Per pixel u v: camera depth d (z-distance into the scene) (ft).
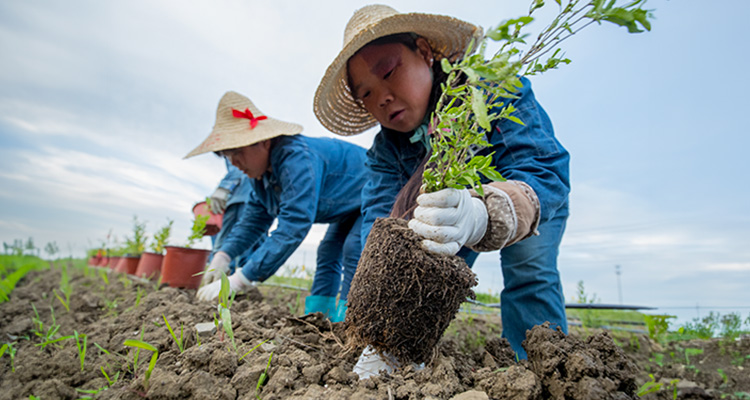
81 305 9.37
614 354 4.23
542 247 6.86
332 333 5.69
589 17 3.18
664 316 8.14
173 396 4.10
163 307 7.34
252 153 10.62
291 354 4.90
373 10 7.03
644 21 2.98
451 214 4.01
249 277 9.70
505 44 3.04
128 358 5.35
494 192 4.61
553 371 3.92
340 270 11.89
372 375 4.32
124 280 12.92
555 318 6.91
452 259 4.11
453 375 4.13
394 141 7.97
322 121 8.48
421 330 4.17
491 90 3.45
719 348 10.26
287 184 10.06
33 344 6.50
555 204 5.23
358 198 11.44
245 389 4.20
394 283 4.06
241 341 5.26
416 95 6.45
